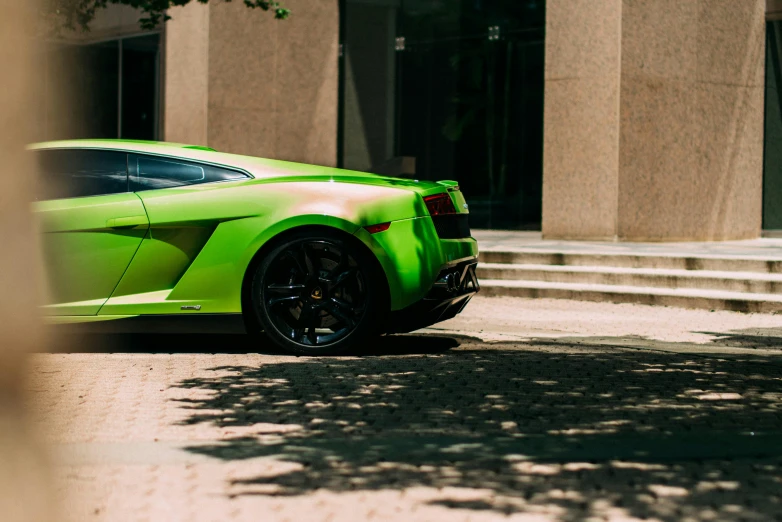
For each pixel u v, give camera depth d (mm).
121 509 2686
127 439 3670
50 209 5984
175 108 19422
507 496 2873
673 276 10180
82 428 3840
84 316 6000
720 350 6656
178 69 19359
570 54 14531
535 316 8891
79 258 5996
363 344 6039
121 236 6031
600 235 14312
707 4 14695
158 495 2855
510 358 6027
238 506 2744
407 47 17938
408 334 7289
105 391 4723
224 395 4668
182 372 5359
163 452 3449
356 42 18141
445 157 17578
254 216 6023
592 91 14344
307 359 5898
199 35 18922
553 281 10906
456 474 3154
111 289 6039
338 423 4035
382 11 18109
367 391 4812
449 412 4297
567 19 14531
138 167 6211
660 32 14328
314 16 18281
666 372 5543
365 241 5930
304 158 18359
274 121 18531
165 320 6043
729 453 3506
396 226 5996
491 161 17016
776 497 2891
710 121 14844
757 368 5750
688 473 3195
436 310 6141
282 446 3578
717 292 9797
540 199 16391
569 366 5723
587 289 10211
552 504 2781
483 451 3508
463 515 2656
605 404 4523
